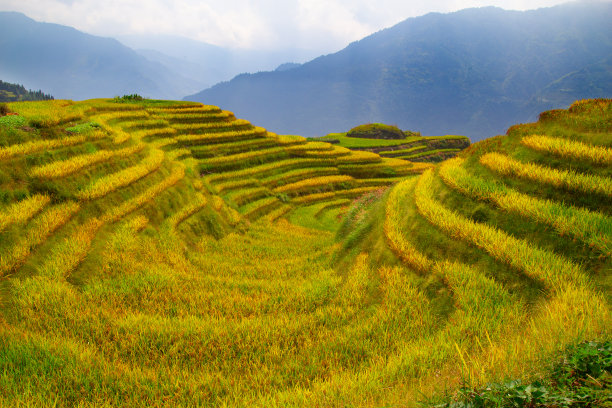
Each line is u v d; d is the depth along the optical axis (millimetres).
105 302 10242
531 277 8125
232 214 26453
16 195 12844
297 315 10602
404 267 11430
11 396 6203
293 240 23344
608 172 9594
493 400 3645
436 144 96875
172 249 15953
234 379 7551
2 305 8977
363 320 9797
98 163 18203
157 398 6969
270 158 43125
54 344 7867
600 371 3623
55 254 11516
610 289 6848
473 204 11875
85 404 6543
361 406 5383
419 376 6328
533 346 5070
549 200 10023
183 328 9367
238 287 12641
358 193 42188
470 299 8562
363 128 103562
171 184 21766
